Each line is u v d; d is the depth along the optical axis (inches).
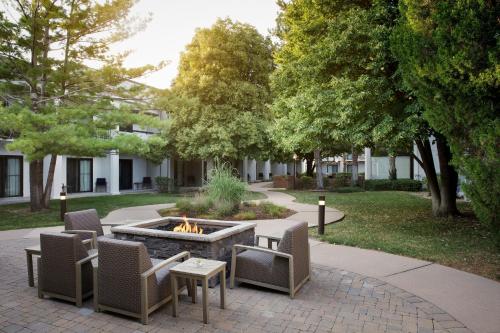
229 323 145.7
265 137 797.9
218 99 816.3
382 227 362.6
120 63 499.5
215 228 244.7
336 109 344.2
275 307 162.4
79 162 844.6
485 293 179.0
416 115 287.4
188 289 173.8
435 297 173.9
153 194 826.2
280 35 786.8
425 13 207.3
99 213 477.7
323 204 322.7
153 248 209.6
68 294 163.8
